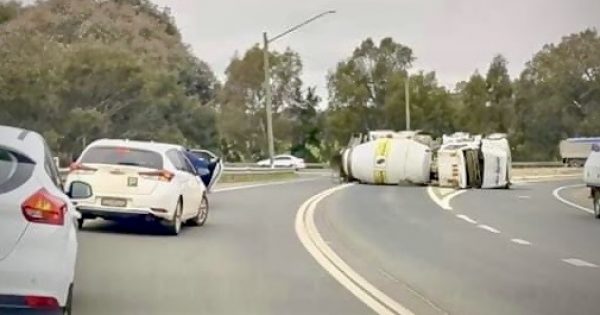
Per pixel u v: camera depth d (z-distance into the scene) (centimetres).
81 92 4888
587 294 1193
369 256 1554
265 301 1078
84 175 1694
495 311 1059
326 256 1528
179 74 6869
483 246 1750
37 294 734
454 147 4434
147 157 1753
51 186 782
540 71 8988
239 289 1157
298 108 9262
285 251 1575
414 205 2969
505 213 2703
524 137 9275
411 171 4544
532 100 9125
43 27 5900
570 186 5047
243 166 5228
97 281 1177
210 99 8194
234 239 1731
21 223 736
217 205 2670
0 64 4225
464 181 4366
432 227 2144
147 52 6538
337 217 2366
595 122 8588
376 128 9125
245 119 8719
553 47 8956
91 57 4941
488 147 4538
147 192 1688
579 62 8738
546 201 3431
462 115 9469
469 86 9675
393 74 9031
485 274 1364
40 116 4441
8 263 724
